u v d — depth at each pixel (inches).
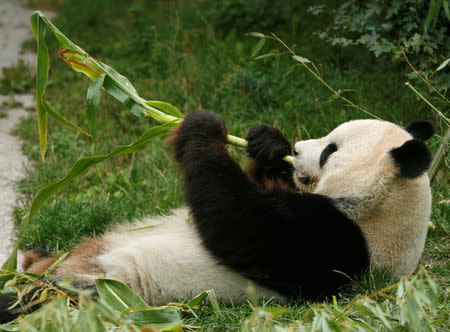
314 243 280.1
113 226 409.1
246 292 290.8
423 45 460.4
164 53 764.0
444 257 356.8
